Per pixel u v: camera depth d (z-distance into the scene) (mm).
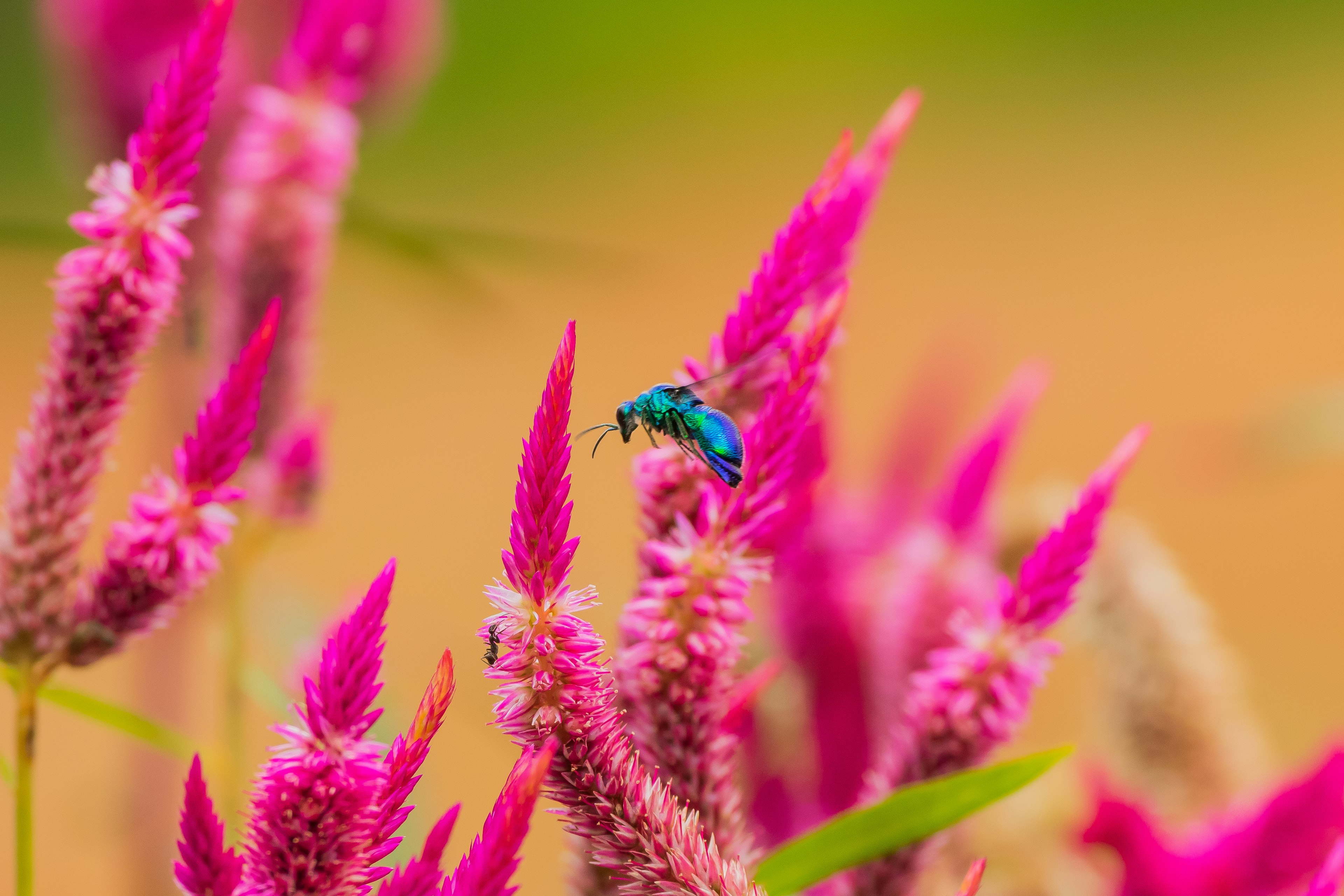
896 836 640
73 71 906
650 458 639
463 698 1105
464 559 2877
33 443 654
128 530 646
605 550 2627
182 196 649
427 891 597
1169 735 745
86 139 918
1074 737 906
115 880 1275
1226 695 749
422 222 937
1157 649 748
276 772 600
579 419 3129
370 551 2928
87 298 651
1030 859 755
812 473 663
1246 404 3684
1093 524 646
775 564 665
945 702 648
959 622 653
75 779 1167
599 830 606
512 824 588
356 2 756
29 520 652
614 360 4047
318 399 3844
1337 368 3979
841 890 659
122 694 1098
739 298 638
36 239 818
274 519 803
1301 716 1631
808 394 630
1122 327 4445
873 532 737
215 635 823
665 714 632
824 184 636
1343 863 603
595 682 604
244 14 892
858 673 710
